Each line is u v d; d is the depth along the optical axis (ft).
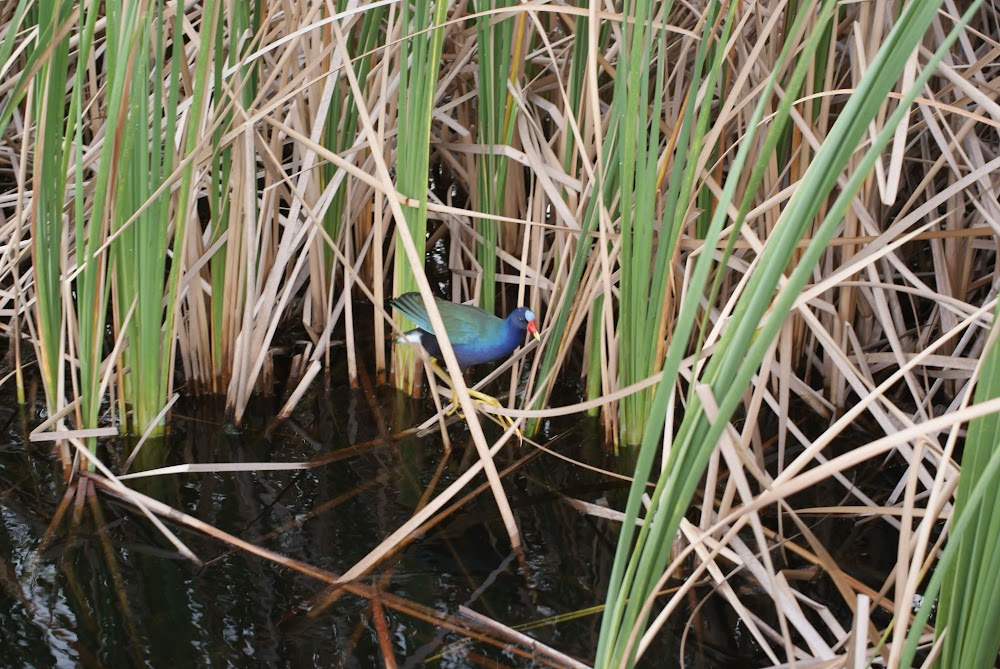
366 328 27.68
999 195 22.40
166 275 25.86
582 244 19.77
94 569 17.43
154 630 15.97
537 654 15.76
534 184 23.93
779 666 13.71
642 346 20.49
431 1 22.93
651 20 17.33
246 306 21.95
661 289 19.61
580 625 16.60
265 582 17.31
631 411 21.54
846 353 24.13
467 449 22.20
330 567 17.83
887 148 22.61
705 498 16.29
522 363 25.02
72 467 20.17
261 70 21.20
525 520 19.58
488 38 20.66
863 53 16.74
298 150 26.30
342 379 25.16
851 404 24.00
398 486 20.65
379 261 23.00
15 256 20.62
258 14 21.16
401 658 15.58
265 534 18.76
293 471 21.07
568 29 27.27
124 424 21.81
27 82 16.93
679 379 23.52
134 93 17.66
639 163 17.95
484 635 16.20
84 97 27.27
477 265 26.00
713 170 21.91
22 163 19.53
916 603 17.04
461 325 22.56
